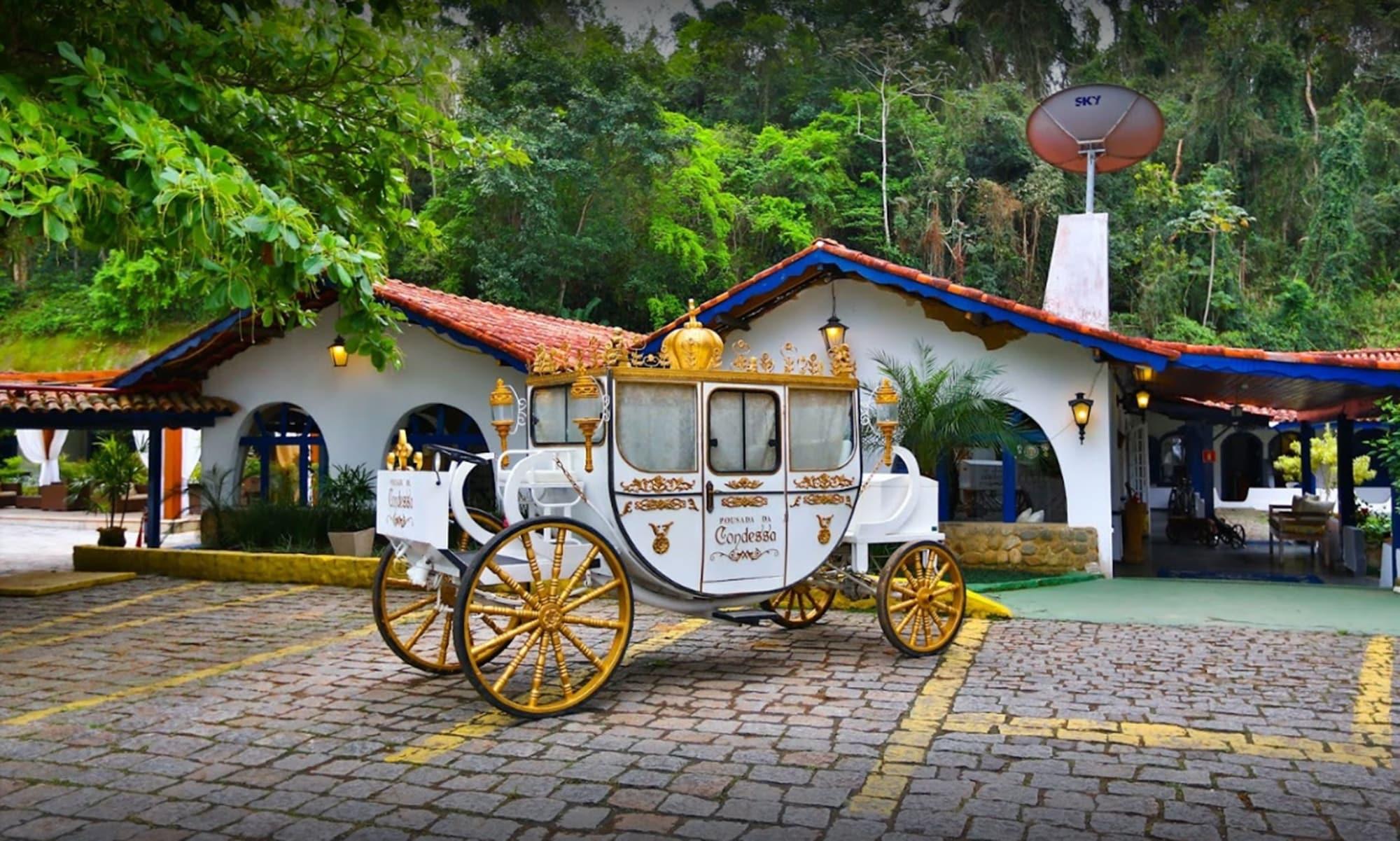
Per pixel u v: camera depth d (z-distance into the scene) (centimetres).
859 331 1251
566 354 714
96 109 675
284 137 892
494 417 621
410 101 907
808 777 465
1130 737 523
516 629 565
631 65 3142
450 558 587
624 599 604
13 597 1045
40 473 2491
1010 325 1178
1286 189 3278
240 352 1427
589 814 420
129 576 1173
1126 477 1516
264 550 1284
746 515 661
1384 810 420
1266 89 3112
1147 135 1385
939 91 3784
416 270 2959
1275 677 656
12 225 841
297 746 518
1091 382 1143
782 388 684
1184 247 3572
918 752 500
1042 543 1159
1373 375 993
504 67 2900
